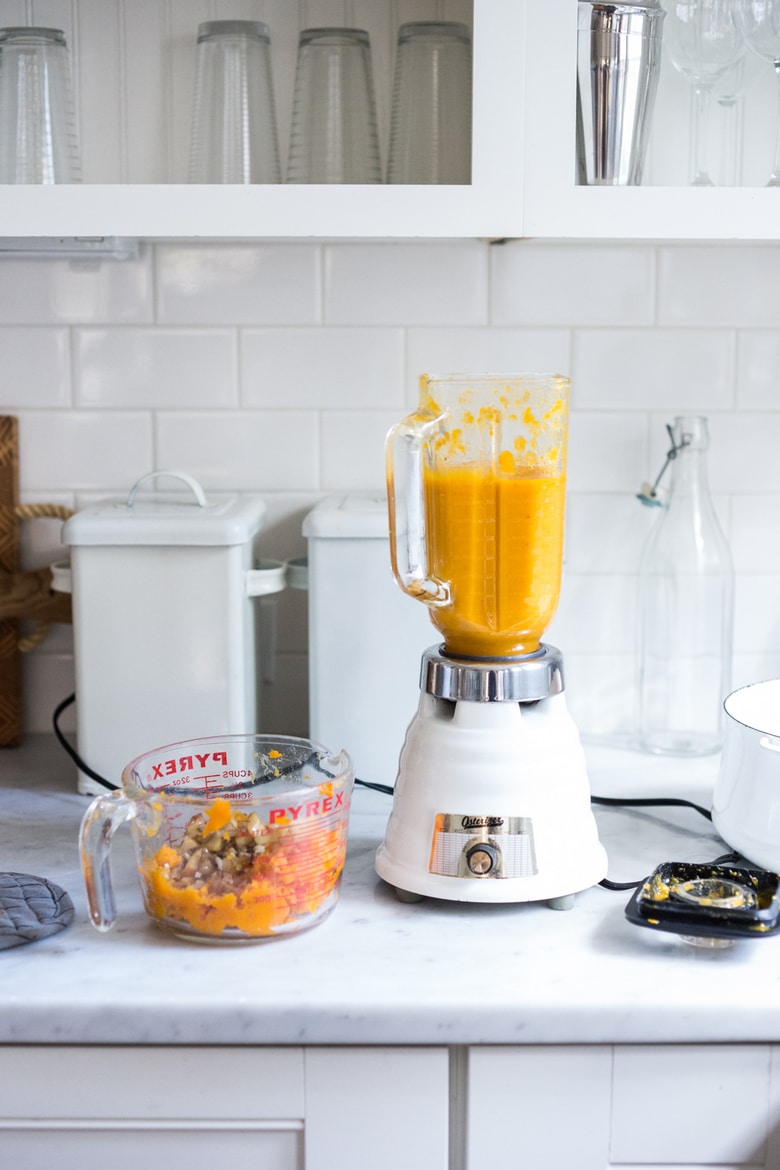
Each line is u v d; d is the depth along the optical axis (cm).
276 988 86
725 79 125
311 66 118
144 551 119
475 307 141
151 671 121
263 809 93
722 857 108
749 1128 88
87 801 125
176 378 141
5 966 90
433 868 98
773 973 89
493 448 96
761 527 147
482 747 96
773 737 102
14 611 140
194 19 123
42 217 110
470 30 110
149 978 88
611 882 104
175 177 126
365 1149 89
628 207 111
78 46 124
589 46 111
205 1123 89
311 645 124
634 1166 89
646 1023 85
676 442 143
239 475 143
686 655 144
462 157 112
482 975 88
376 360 141
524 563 98
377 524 121
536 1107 88
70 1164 89
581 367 142
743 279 141
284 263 139
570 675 148
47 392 141
